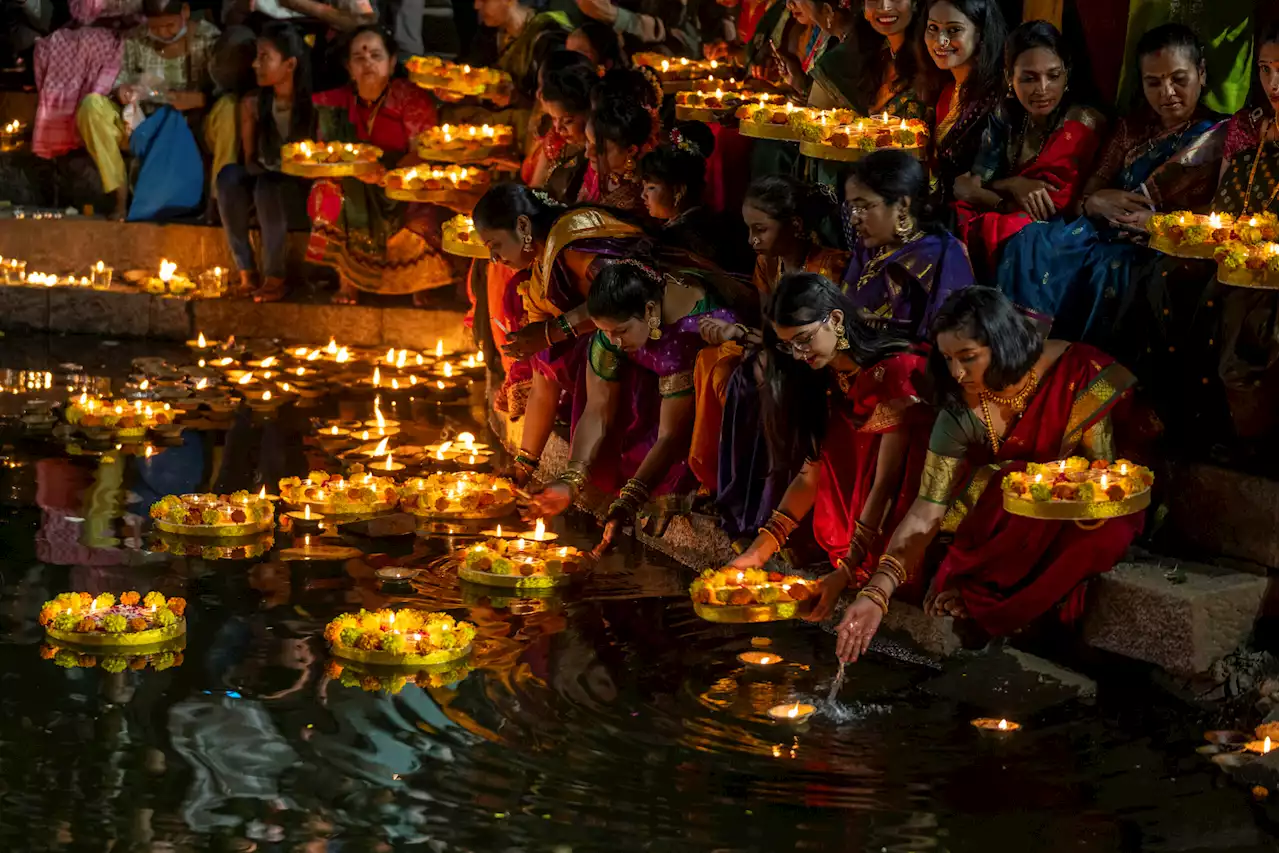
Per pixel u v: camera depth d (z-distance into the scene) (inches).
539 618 307.4
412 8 600.4
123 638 287.1
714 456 331.9
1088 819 229.1
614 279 328.2
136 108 598.2
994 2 340.8
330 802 230.4
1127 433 292.0
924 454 293.0
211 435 436.1
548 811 228.7
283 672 277.9
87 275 591.8
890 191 301.6
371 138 547.5
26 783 234.7
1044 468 274.7
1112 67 354.9
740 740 253.3
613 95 384.5
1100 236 320.2
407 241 543.2
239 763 242.5
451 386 497.4
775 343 299.0
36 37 630.5
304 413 461.4
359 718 259.3
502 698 268.4
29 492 380.5
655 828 224.2
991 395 281.3
